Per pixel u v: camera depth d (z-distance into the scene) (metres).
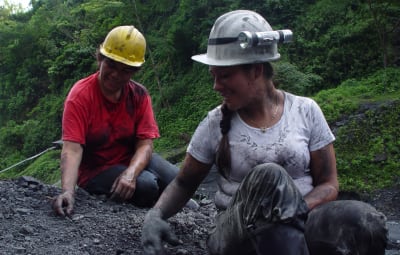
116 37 4.90
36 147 26.05
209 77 21.02
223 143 3.01
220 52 2.84
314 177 3.07
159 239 3.03
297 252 2.44
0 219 4.33
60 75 27.56
